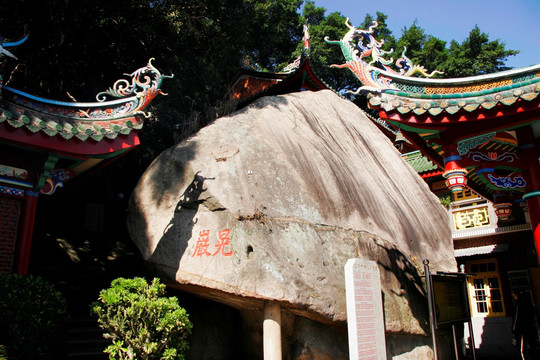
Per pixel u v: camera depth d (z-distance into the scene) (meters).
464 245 15.59
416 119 7.28
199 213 7.77
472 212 15.49
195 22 15.24
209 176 8.04
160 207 8.31
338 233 8.23
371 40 7.91
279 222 7.48
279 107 10.97
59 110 7.94
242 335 8.93
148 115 8.32
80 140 7.49
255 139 8.89
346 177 9.88
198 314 8.80
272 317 6.78
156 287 6.28
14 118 6.99
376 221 9.62
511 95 6.70
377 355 6.57
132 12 13.28
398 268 9.14
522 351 11.99
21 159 7.58
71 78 14.15
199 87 17.59
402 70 7.94
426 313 9.33
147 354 5.77
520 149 7.81
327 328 7.65
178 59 15.41
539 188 7.48
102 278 11.72
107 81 15.72
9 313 5.66
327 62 33.44
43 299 6.12
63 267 11.45
